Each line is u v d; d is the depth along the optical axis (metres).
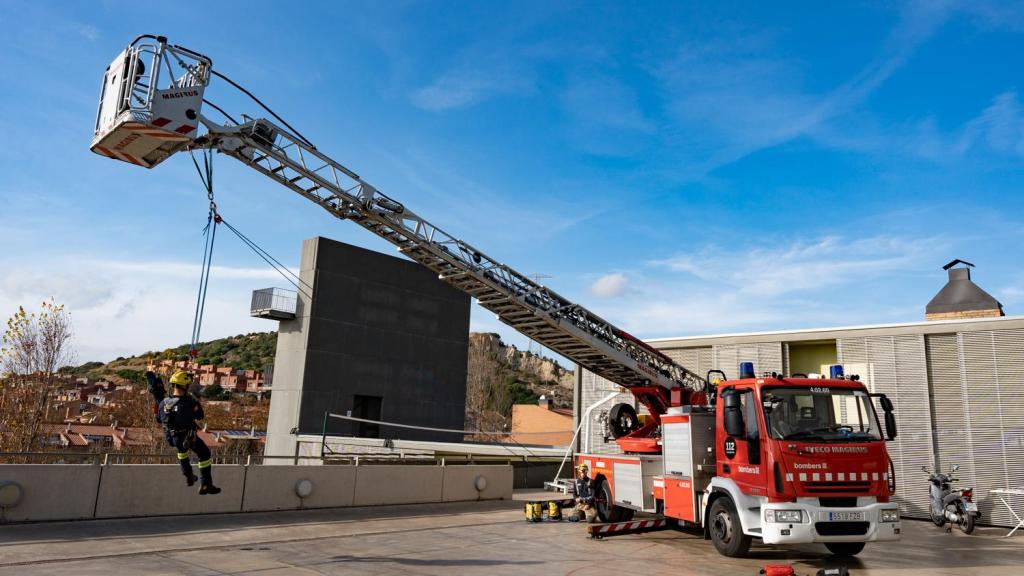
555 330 13.11
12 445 29.45
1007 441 15.19
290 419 28.05
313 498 13.34
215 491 8.10
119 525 10.36
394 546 9.91
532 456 21.98
